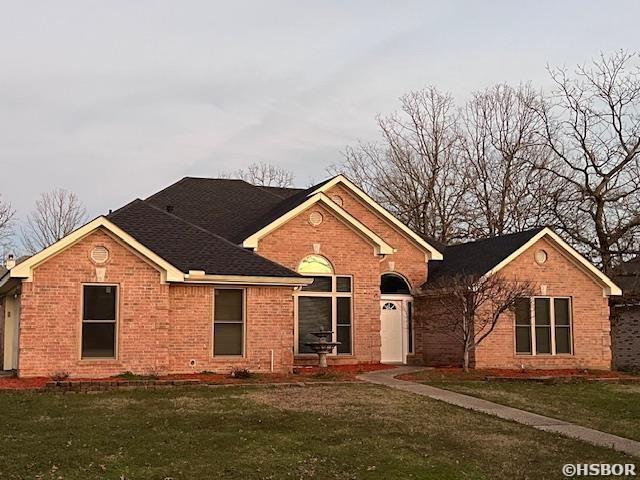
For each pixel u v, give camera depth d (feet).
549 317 83.87
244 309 70.38
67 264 62.95
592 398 61.41
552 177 133.18
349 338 81.41
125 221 73.61
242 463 34.99
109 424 43.57
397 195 153.69
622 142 106.42
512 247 83.66
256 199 98.78
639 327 108.99
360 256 82.53
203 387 59.52
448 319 84.17
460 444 40.88
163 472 33.14
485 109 200.85
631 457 39.14
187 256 69.92
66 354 62.28
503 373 74.54
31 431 41.27
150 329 65.05
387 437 41.68
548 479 34.27
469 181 149.07
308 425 44.29
